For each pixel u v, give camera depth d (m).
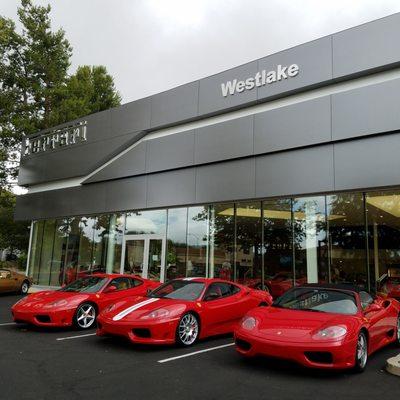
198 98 15.40
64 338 8.34
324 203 12.03
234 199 13.70
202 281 8.77
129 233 17.67
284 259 12.59
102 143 18.86
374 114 10.93
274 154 12.91
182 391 5.10
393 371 5.93
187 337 7.66
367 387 5.32
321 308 6.67
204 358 6.77
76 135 20.38
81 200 19.77
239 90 14.13
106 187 18.64
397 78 10.72
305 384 5.43
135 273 17.02
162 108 16.66
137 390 5.11
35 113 32.56
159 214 16.59
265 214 13.27
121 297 10.09
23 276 19.17
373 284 10.82
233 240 13.97
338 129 11.52
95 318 9.52
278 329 5.94
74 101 32.31
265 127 13.16
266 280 12.88
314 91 12.51
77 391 5.04
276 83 13.18
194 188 15.01
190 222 15.43
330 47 12.12
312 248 12.07
